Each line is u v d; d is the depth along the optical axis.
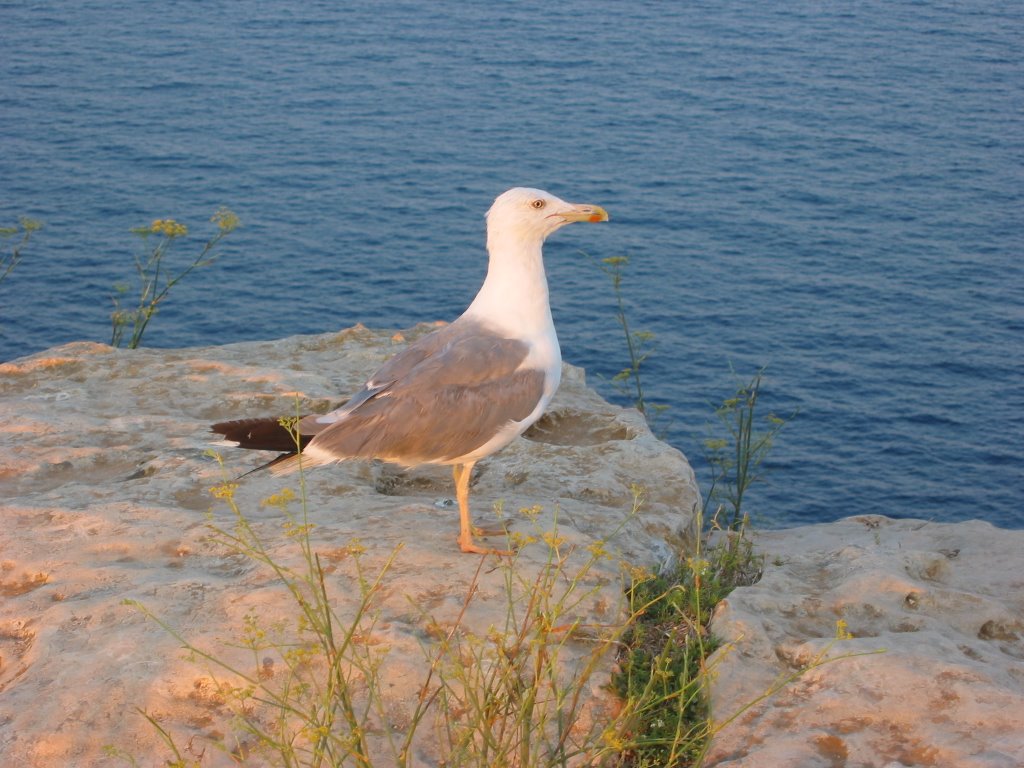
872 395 39.62
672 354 41.75
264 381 11.71
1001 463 35.12
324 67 99.31
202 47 106.81
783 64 101.50
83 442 10.29
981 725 6.18
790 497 32.06
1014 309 48.75
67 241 52.03
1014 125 81.31
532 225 7.96
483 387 7.62
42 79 91.00
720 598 7.88
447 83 92.88
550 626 5.64
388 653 6.61
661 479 9.75
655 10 128.12
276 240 53.56
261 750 5.85
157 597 7.23
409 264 50.94
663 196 62.94
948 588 7.98
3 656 6.93
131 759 5.50
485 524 8.30
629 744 5.69
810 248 55.59
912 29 117.44
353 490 9.25
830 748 6.14
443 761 5.80
